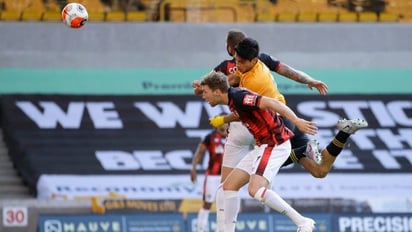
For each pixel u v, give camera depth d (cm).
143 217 3531
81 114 4638
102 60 4884
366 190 4428
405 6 5191
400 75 5038
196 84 2331
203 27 4984
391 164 4591
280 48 5025
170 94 4812
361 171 4538
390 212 3634
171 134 4609
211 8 5072
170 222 3550
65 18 2316
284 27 5047
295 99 4828
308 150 2308
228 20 5084
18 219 3547
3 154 4481
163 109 4731
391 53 5084
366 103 4875
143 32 4953
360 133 4744
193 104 4772
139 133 4594
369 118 4800
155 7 5031
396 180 4516
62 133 4525
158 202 3631
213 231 3609
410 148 4681
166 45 4953
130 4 5022
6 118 4541
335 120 4734
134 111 4700
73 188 4259
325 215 3591
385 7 5184
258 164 2208
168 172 4406
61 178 4297
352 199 3759
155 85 4850
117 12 4991
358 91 4941
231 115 2273
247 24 5025
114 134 4572
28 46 4844
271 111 2212
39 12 4928
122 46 4922
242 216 3503
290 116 2103
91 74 4838
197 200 3662
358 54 5062
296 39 5053
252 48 2259
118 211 3603
